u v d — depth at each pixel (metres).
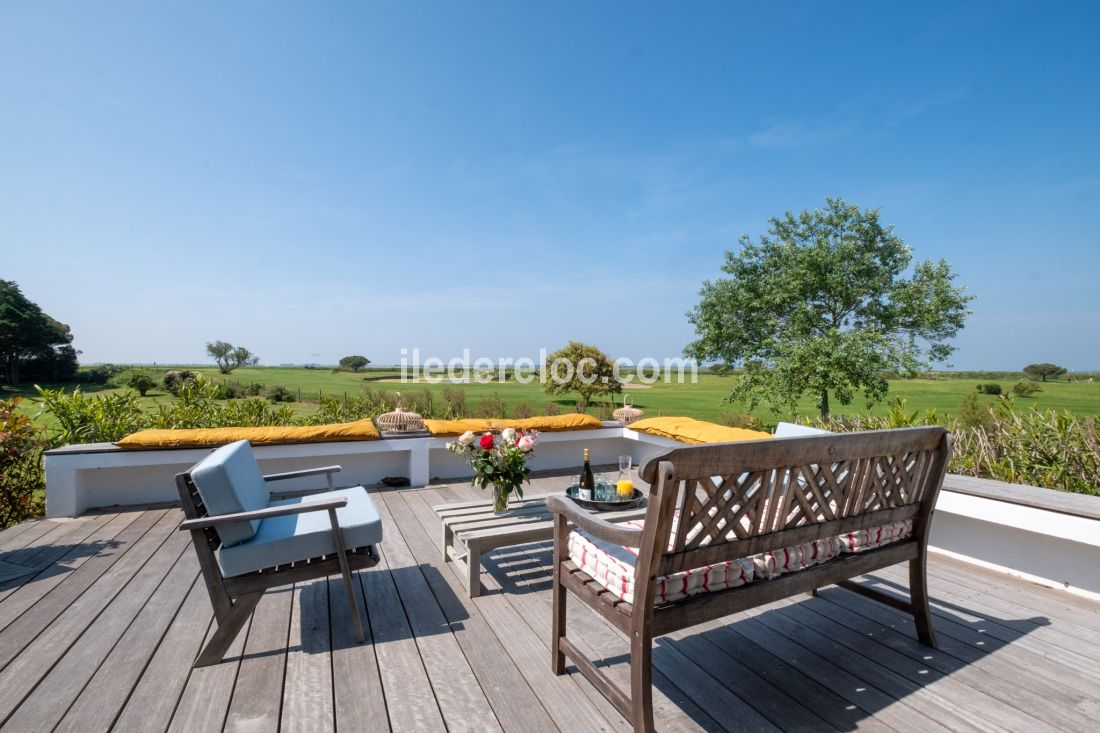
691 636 2.20
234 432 4.59
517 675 1.90
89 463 4.15
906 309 9.54
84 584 2.78
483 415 9.52
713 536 1.52
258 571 2.07
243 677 1.88
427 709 1.69
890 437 1.83
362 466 5.26
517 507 3.13
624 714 1.54
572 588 1.79
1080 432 3.46
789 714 1.67
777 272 10.34
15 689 1.79
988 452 3.88
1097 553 2.59
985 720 1.64
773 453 1.53
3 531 3.73
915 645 2.13
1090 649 2.10
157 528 3.80
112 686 1.82
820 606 2.50
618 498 3.12
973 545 3.07
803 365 9.16
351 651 2.07
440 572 2.96
